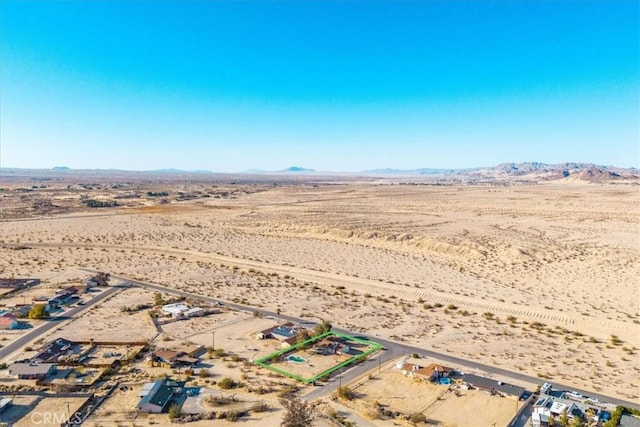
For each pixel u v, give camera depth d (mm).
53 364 51188
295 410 39250
